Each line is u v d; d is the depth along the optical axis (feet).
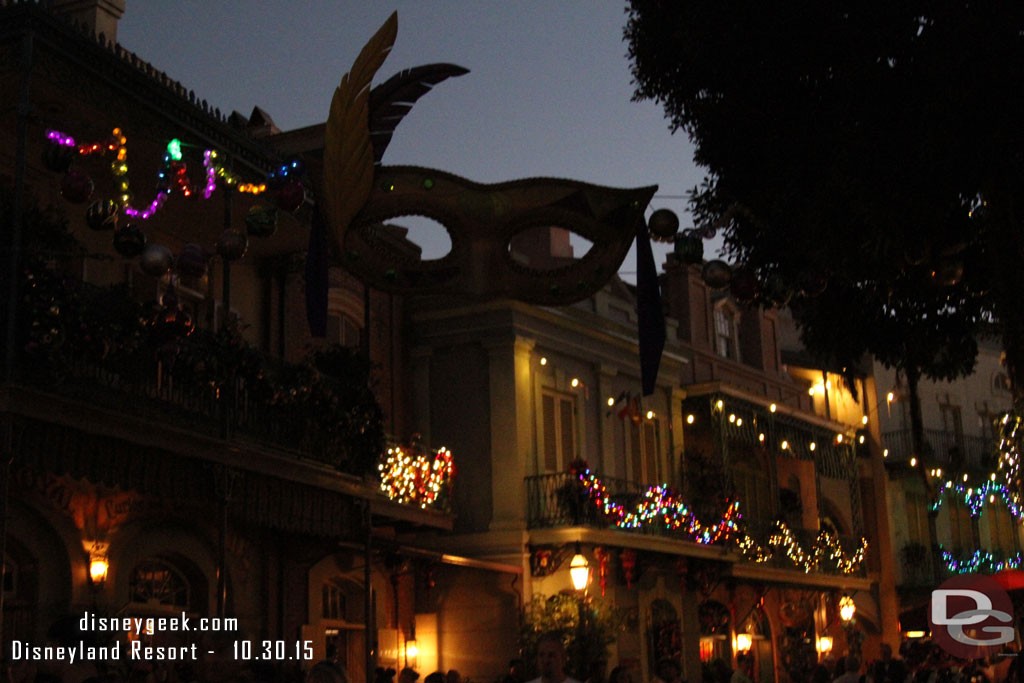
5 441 38.34
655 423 94.32
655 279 35.22
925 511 127.85
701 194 44.39
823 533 108.78
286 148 66.95
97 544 48.60
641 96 43.75
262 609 59.06
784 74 39.65
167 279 57.72
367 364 60.44
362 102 33.63
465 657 75.77
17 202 39.81
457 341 80.48
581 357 86.43
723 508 92.79
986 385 137.90
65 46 43.75
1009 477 40.09
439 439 80.12
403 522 69.56
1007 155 37.19
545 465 80.84
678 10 41.60
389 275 33.71
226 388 48.96
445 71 34.04
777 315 117.70
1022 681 40.11
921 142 36.37
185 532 54.19
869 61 37.70
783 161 40.81
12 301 39.09
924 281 42.42
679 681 45.14
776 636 104.58
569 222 34.27
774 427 104.47
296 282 66.95
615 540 78.95
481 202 33.88
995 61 35.27
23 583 45.83
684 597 91.71
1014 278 37.09
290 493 53.01
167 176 41.86
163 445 45.06
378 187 33.65
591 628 71.51
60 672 34.91
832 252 39.09
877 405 124.47
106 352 42.16
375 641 68.69
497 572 76.18
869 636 120.37
